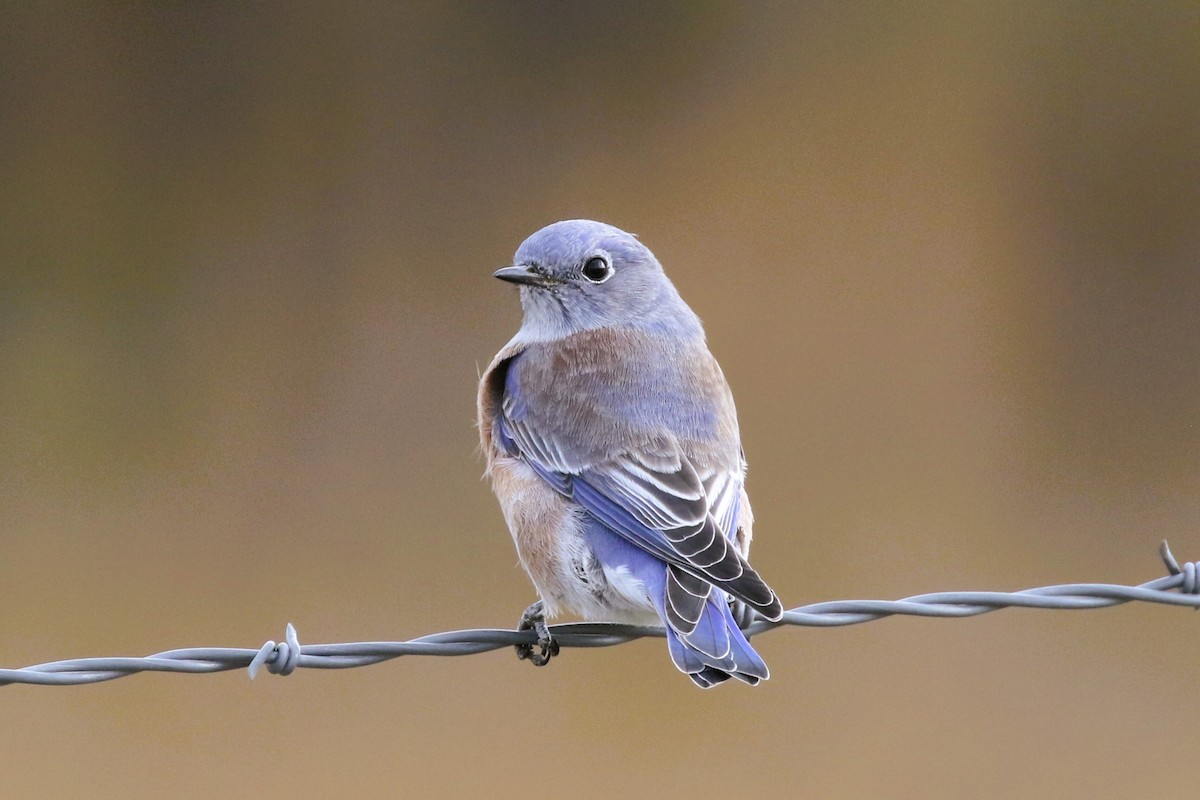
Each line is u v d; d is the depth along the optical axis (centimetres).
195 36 1769
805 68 1820
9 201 1722
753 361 1688
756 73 1811
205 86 1764
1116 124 1805
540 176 1791
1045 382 1705
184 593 1363
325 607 1339
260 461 1572
